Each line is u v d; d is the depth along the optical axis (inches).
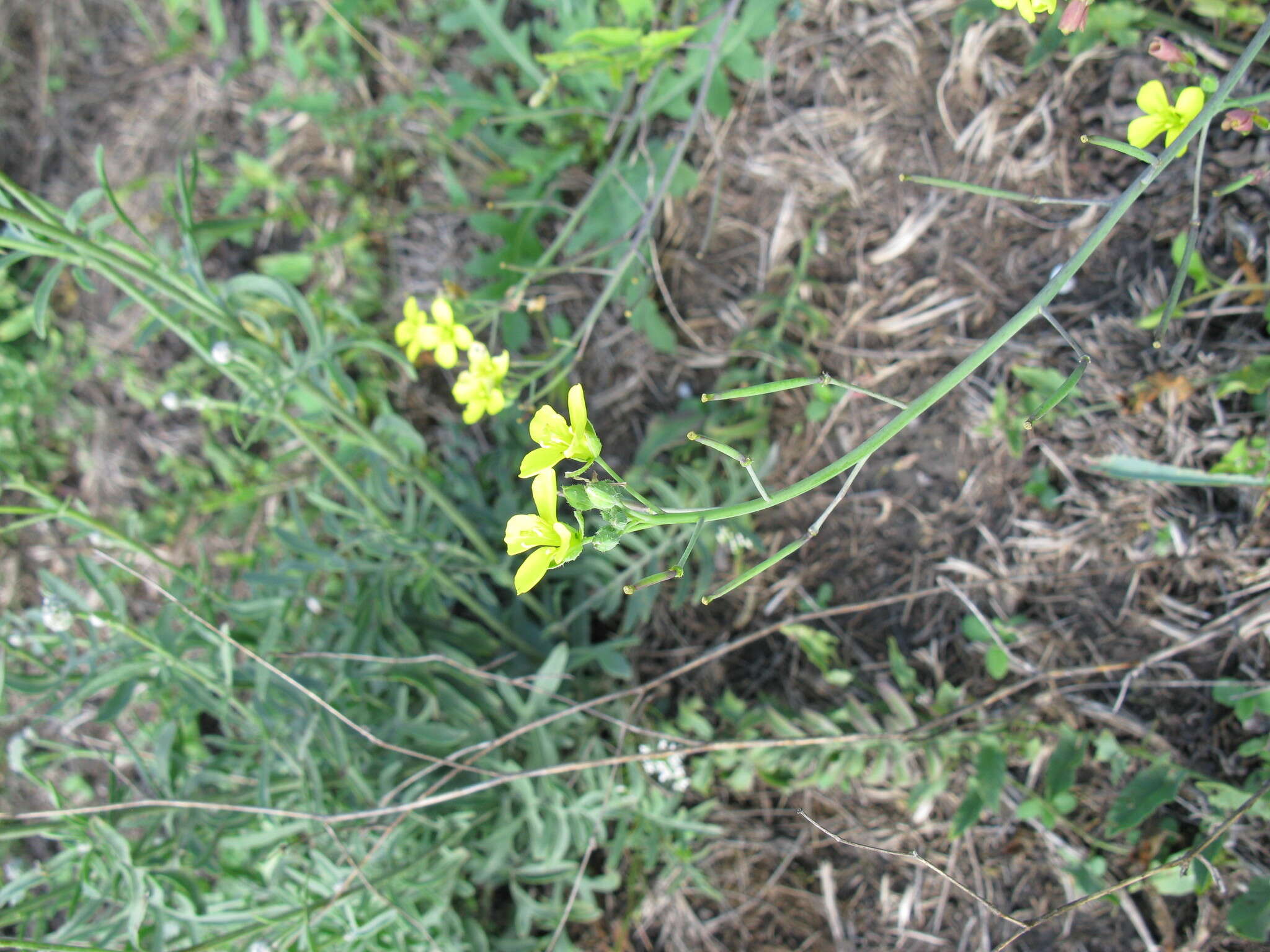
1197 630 97.5
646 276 113.0
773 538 117.3
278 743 88.6
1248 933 86.3
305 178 136.8
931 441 111.1
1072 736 100.2
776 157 118.1
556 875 106.1
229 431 139.5
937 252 111.1
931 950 105.9
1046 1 68.1
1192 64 70.4
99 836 79.2
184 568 90.7
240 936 79.8
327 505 101.4
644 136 115.0
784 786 106.2
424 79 132.9
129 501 143.5
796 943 110.7
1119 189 102.1
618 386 125.3
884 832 108.9
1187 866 76.8
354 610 106.3
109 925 80.2
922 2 110.0
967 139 109.1
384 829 91.4
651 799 108.0
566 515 116.8
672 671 103.3
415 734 97.3
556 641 117.6
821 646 108.3
